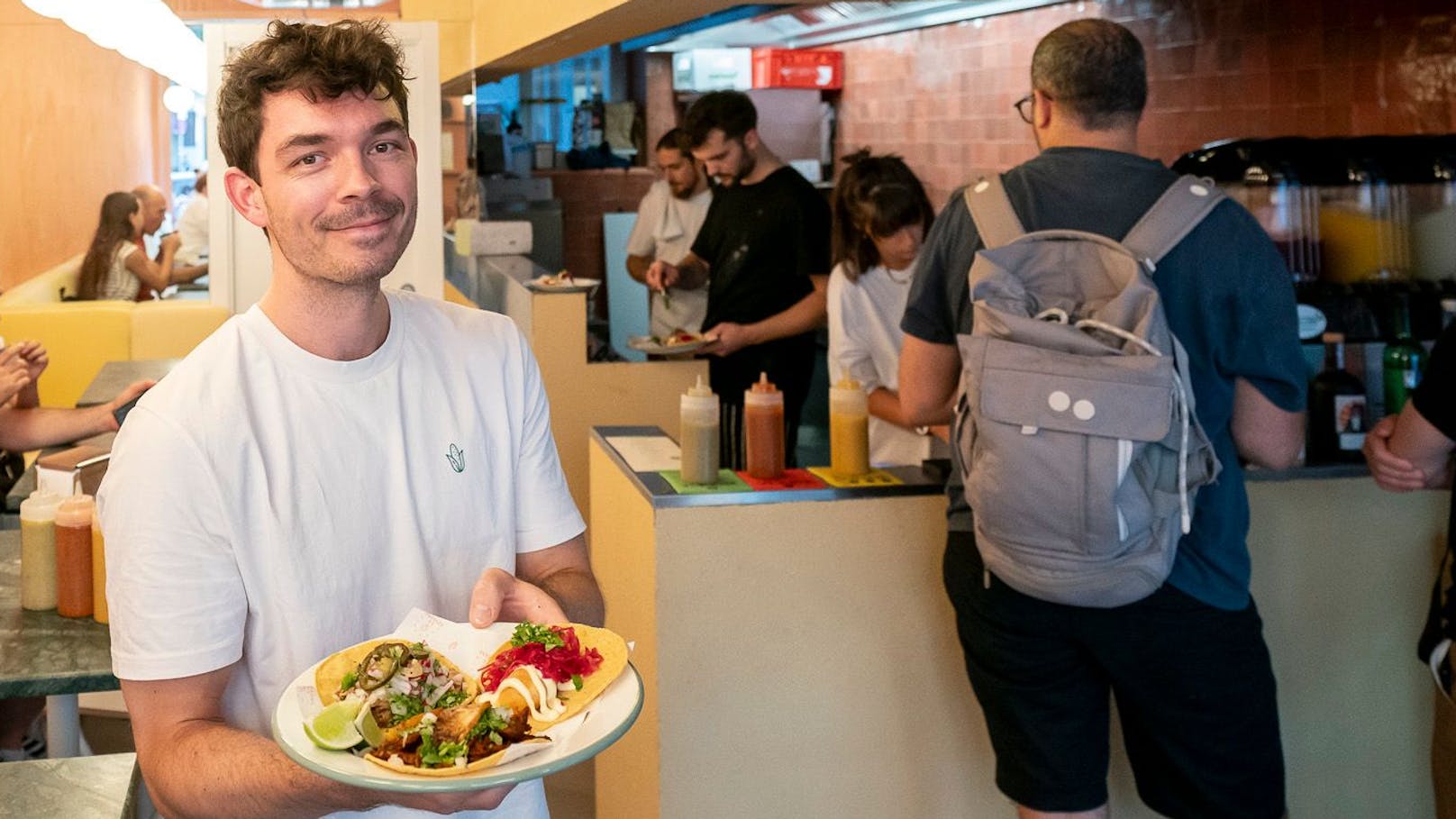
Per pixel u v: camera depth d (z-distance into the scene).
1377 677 2.61
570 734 1.11
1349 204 2.59
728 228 4.20
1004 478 1.93
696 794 2.43
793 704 2.45
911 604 2.48
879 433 3.39
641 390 4.41
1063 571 1.94
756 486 2.45
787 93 6.26
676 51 6.01
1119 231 2.00
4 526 2.67
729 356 4.27
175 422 1.22
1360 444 2.55
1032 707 2.12
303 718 1.14
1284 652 2.57
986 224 2.07
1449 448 2.07
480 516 1.38
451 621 1.38
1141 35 4.18
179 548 1.21
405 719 1.14
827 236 4.16
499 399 1.41
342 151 1.21
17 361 2.95
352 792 1.12
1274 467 2.10
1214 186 2.01
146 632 1.21
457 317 1.42
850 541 2.45
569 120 5.93
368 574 1.31
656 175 6.01
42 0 4.29
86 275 7.25
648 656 2.46
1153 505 1.91
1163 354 1.89
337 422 1.29
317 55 1.20
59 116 7.94
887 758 2.50
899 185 3.23
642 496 2.46
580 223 5.99
